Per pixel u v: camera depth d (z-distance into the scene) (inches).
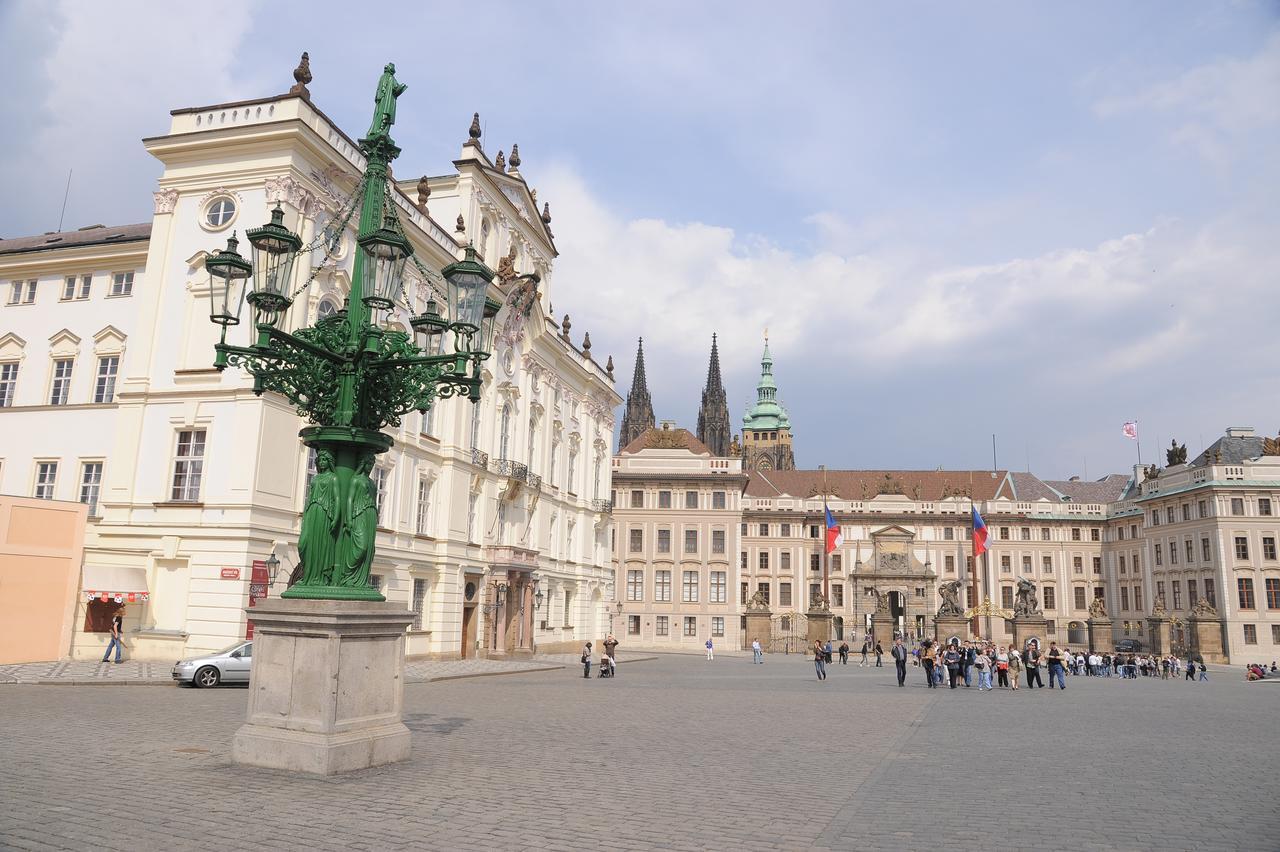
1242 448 4128.9
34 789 506.6
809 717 1101.7
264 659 602.2
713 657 3356.3
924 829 486.6
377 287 639.1
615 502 4503.0
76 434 1834.4
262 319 642.2
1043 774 678.5
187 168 1689.2
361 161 1840.6
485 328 707.4
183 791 512.1
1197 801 574.6
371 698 614.2
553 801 529.3
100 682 1195.9
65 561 1502.2
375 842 423.2
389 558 1923.0
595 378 3277.6
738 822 493.4
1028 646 1898.4
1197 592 4050.2
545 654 2834.6
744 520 4980.3
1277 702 1510.8
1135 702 1475.1
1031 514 4985.2
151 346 1653.5
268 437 1581.0
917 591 4753.9
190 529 1555.1
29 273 1969.7
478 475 2332.7
